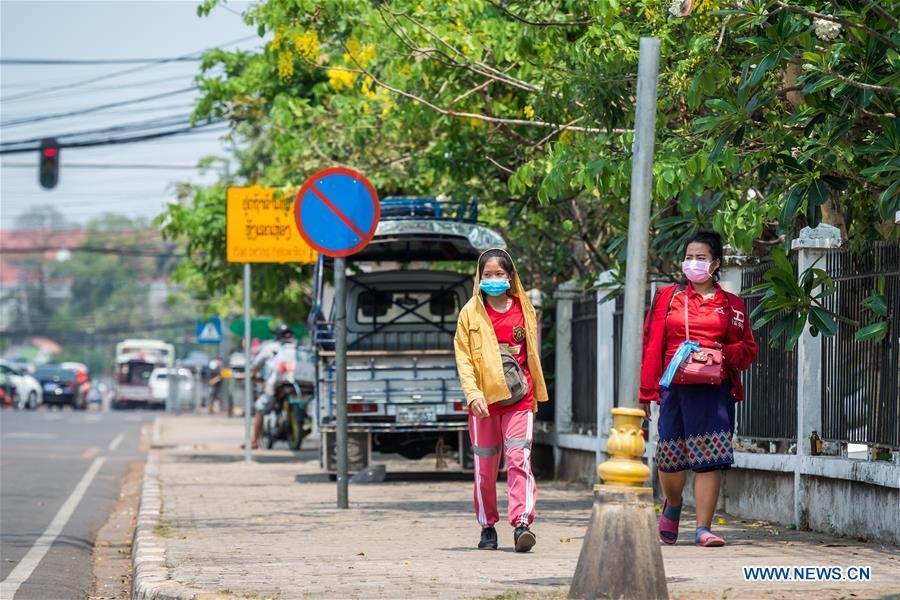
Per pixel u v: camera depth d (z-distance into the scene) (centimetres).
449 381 3108
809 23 1566
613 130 2066
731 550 1650
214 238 4562
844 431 1845
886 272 1739
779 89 1783
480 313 1692
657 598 1181
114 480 3669
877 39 1552
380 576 1484
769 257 2117
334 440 3166
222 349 9438
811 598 1254
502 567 1540
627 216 2092
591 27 2027
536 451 3294
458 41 2359
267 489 2931
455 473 3394
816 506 1903
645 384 1688
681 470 1698
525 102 2562
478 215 3381
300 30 2400
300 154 3300
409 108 2575
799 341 1942
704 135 1862
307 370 4659
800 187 1695
